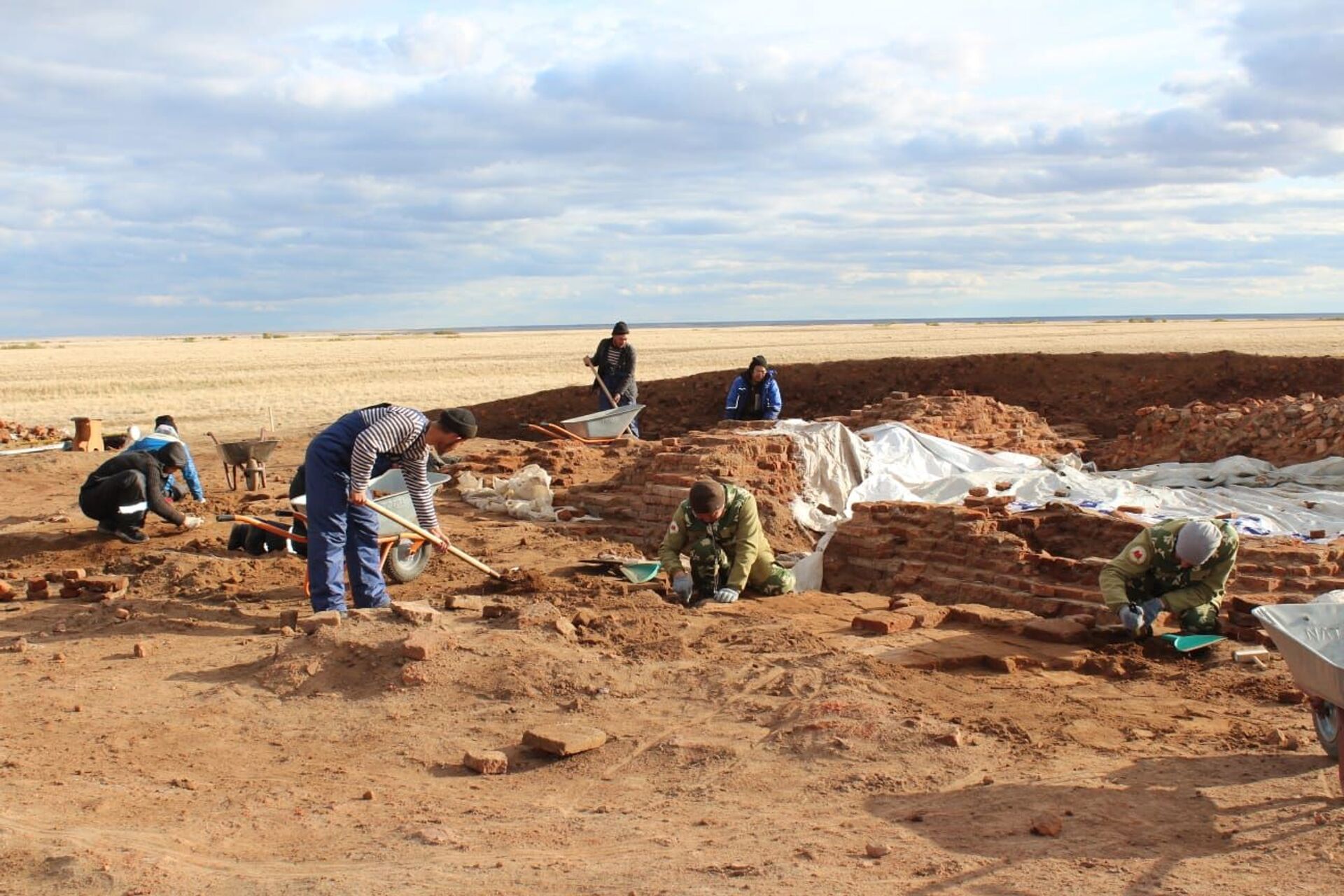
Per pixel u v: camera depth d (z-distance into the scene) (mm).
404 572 9141
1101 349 46031
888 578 9625
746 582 8383
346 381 39219
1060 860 3959
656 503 11750
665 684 6234
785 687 6074
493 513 12711
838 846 4133
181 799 4742
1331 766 4973
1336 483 12445
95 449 19219
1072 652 6891
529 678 6211
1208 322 118062
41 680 6531
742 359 47781
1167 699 6105
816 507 11781
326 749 5414
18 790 4793
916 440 13344
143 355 63844
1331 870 3863
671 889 3738
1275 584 7805
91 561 10602
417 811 4625
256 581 9328
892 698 5883
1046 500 11062
